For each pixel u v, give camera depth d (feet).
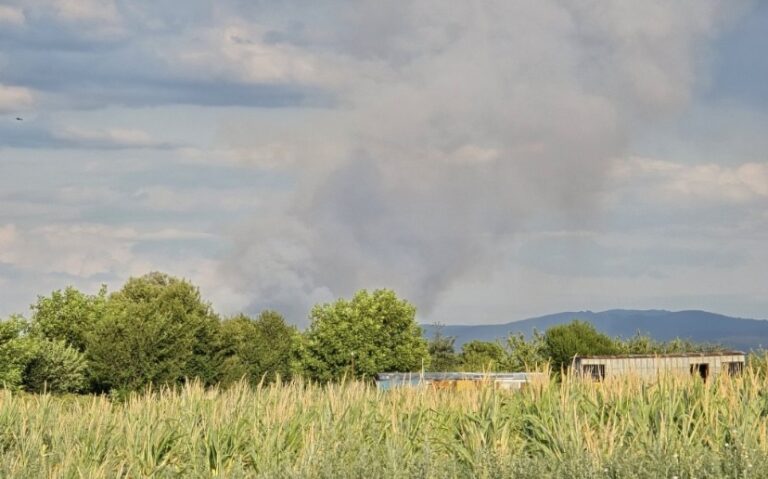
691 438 70.90
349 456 72.49
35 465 73.77
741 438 68.13
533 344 295.48
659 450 65.21
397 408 86.22
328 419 83.51
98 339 304.71
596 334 284.82
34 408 94.89
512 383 92.63
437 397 90.43
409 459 73.26
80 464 74.64
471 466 69.72
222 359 342.85
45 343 298.56
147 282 433.89
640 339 279.90
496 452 69.05
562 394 80.12
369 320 337.11
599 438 73.05
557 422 76.48
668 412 75.61
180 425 84.84
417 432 80.94
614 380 84.33
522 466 64.95
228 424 83.05
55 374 288.71
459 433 80.07
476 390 86.99
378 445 76.89
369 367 330.54
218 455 77.82
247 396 95.91
